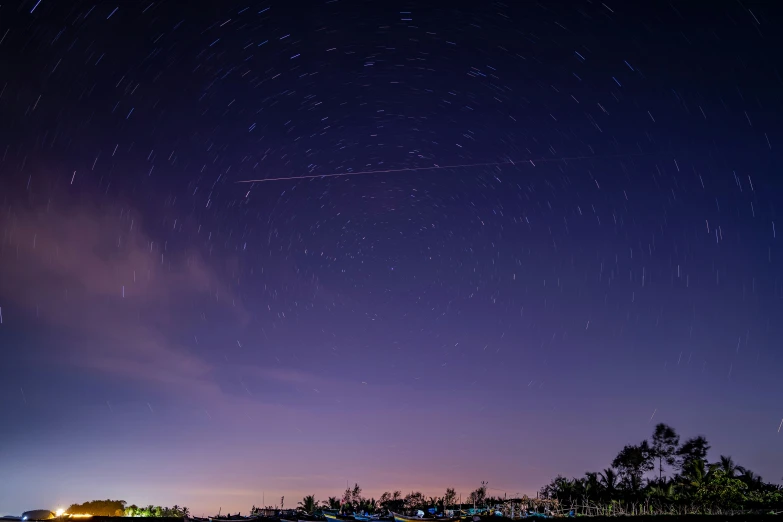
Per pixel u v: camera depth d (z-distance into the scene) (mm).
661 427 88000
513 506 67875
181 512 106375
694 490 77000
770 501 65062
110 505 101688
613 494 81625
